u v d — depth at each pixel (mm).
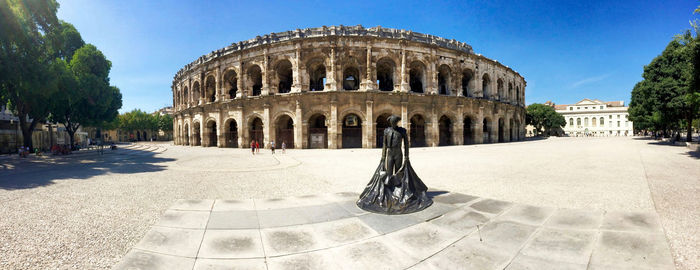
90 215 6766
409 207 6789
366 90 35906
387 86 44125
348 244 4883
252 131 40688
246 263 4238
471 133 44344
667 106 29547
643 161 16812
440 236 5172
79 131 61656
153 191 9672
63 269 4129
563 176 11867
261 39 39719
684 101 27266
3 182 11633
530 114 86875
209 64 44938
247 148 39469
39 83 21281
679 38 17281
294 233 5410
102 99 36062
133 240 5199
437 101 39938
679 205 7008
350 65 38000
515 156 21906
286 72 41969
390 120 7750
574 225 5586
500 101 48375
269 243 4945
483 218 6145
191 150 36812
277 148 38531
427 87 39688
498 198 8172
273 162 19594
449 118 42156
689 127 33031
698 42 15445
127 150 39062
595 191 8805
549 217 6129
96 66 35062
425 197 7480
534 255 4348
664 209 6684
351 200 7941
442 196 8234
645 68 32719
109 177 12961
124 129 98938
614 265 3977
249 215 6578
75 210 7207
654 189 8914
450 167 15609
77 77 28984
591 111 114250
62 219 6445
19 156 27781
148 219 6465
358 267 4090
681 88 28000
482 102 44375
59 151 30438
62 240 5191
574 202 7539
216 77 43312
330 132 36031
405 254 4477
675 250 4457
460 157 21703
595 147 31906
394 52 38031
